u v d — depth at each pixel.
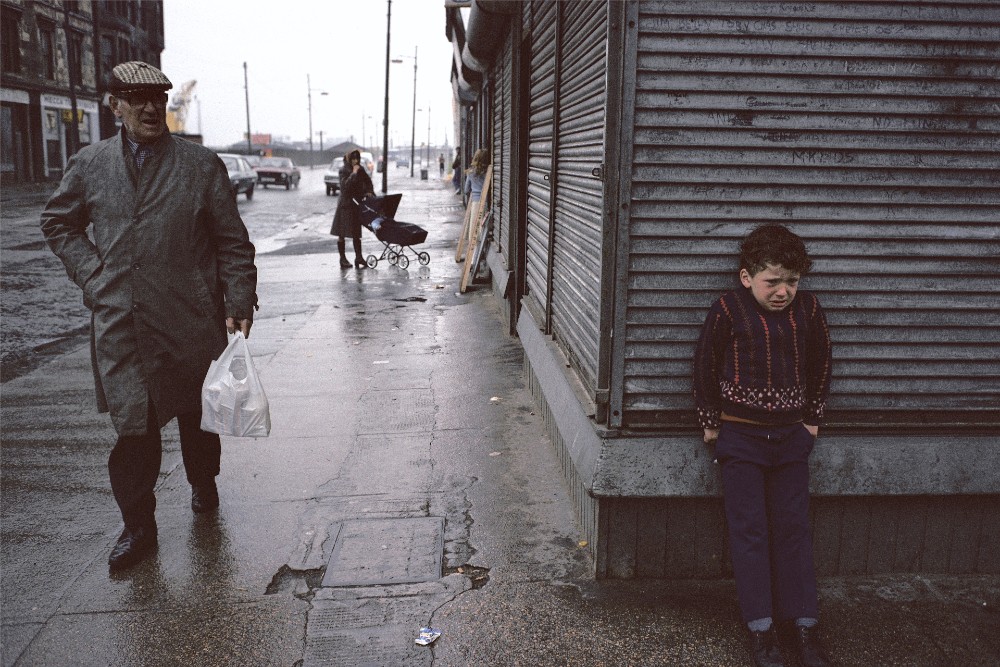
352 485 4.48
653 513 3.36
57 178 42.59
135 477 3.67
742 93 3.04
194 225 3.63
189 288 3.62
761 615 2.87
